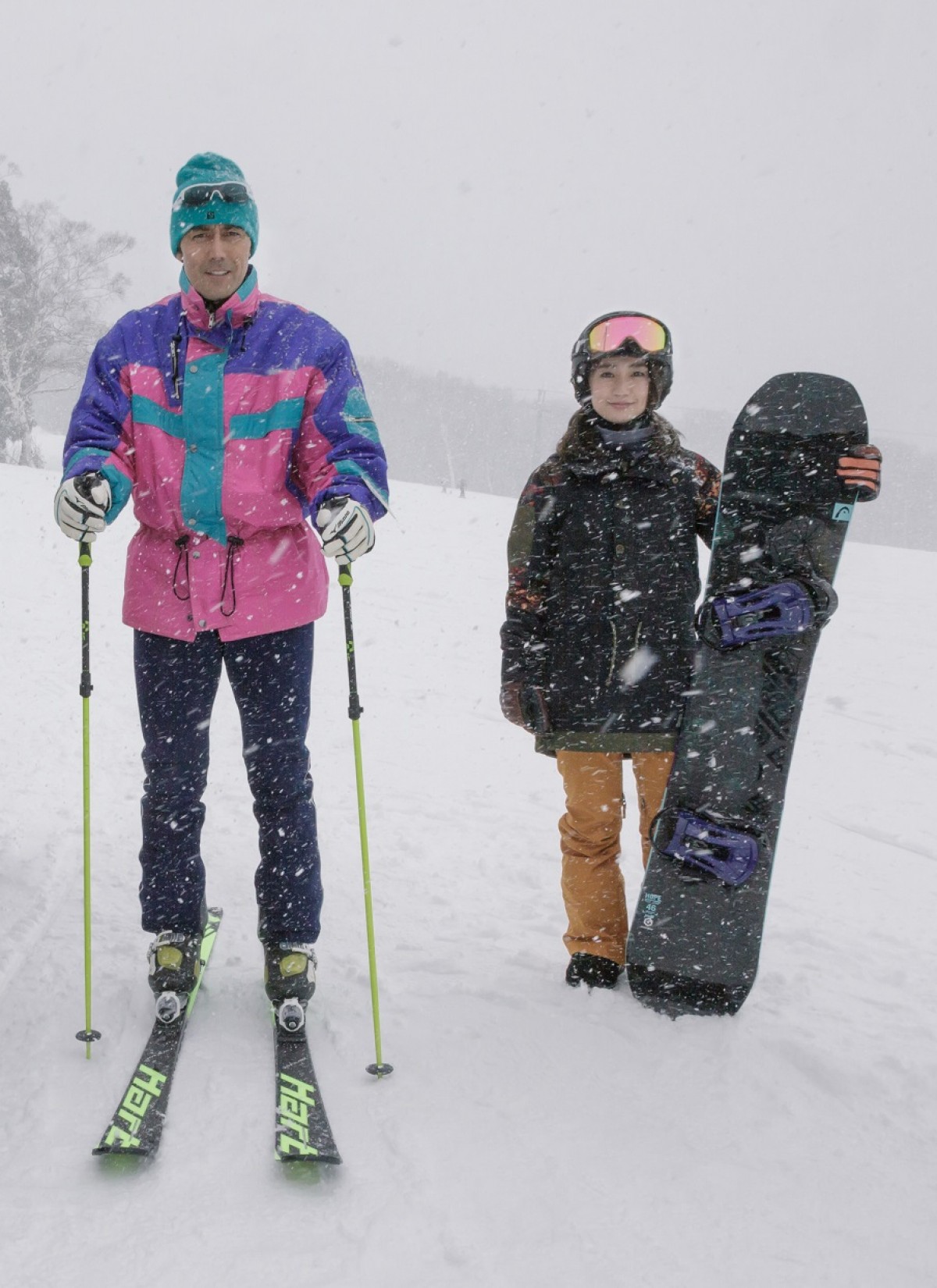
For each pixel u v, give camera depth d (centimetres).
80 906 283
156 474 218
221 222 208
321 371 221
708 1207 177
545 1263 161
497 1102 204
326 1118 192
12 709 508
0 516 1257
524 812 421
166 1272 154
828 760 562
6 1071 204
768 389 247
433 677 677
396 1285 154
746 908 239
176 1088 202
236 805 397
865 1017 251
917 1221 177
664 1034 233
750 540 246
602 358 239
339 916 296
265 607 221
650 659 245
